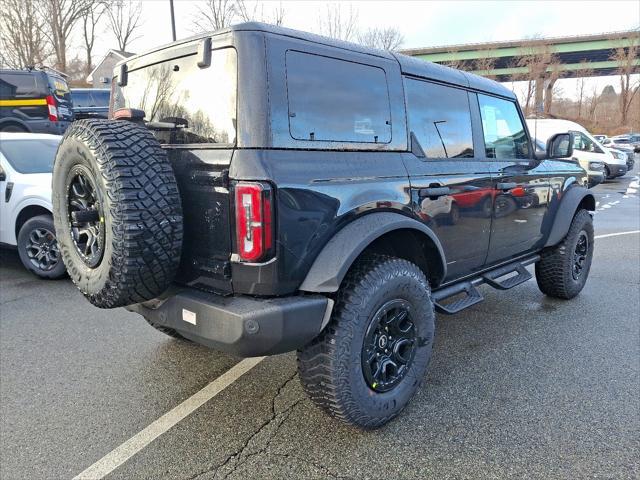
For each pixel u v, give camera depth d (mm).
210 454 2576
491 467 2441
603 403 3008
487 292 5363
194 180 2412
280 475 2408
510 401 3047
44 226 5648
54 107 12055
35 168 6121
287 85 2373
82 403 3078
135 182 2230
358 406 2566
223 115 2361
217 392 3207
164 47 2738
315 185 2383
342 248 2426
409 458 2521
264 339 2252
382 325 2701
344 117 2631
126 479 2389
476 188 3490
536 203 4262
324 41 2588
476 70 50500
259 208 2193
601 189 16797
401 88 2994
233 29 2316
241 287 2320
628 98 59125
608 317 4523
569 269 4824
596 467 2426
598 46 53656
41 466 2484
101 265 2369
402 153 2969
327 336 2469
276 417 2910
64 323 4426
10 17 28500
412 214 2922
